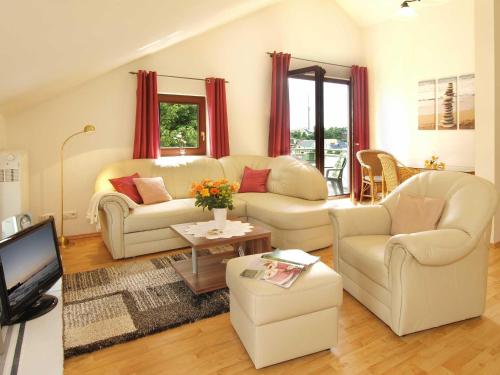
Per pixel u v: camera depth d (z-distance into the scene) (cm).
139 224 355
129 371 189
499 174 374
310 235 363
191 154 513
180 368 191
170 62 481
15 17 158
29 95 347
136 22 245
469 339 211
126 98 460
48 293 192
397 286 209
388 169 491
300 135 600
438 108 552
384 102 629
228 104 530
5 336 154
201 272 295
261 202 404
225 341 215
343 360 195
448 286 217
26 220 301
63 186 434
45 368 134
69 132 433
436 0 532
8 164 359
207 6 309
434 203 245
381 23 620
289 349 192
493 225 371
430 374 182
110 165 427
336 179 664
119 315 243
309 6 591
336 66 628
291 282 189
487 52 366
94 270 327
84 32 217
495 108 365
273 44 560
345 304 257
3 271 145
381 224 277
